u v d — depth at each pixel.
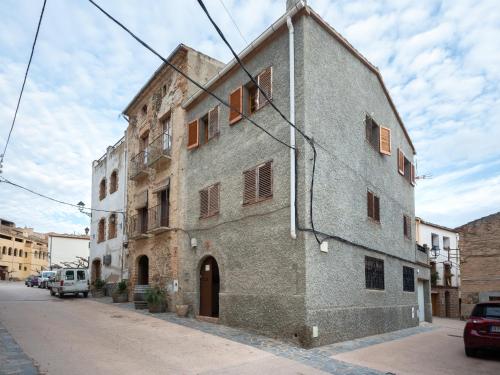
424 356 9.15
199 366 7.36
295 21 11.07
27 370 6.70
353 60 13.34
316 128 10.67
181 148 15.77
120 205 22.47
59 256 54.56
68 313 14.42
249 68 12.59
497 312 9.25
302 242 9.71
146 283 18.97
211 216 13.37
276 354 8.45
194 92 16.02
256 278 10.95
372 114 14.35
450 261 33.03
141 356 7.95
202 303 13.57
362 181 12.95
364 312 11.73
